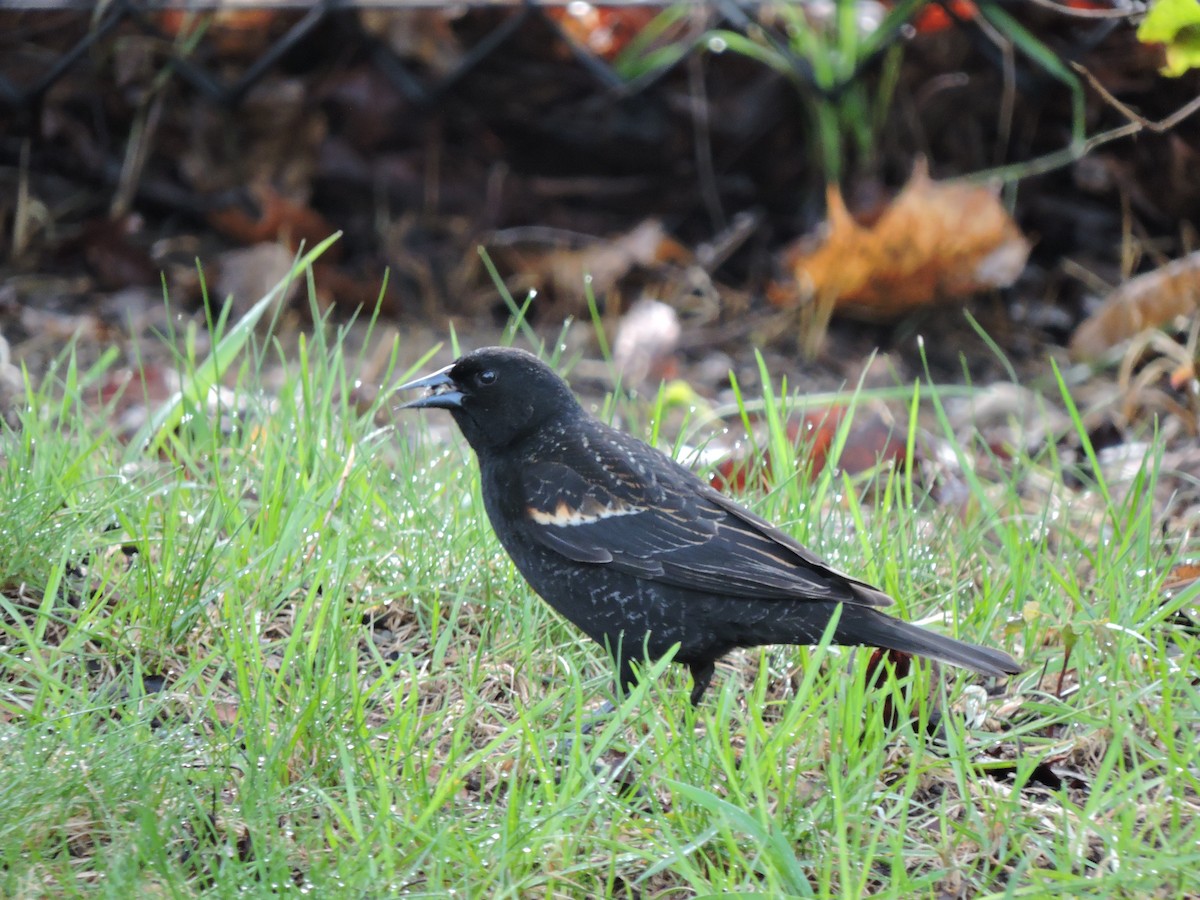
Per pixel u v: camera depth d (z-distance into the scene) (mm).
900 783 6949
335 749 6875
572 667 7863
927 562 9219
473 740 7473
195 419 10039
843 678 7320
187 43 15195
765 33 14820
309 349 13562
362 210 15414
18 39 15469
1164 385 13117
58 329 13477
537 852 6223
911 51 15219
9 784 6328
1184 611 8805
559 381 8516
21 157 15445
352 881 5859
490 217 15367
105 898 5707
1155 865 6031
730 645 7867
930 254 14125
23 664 7230
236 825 6445
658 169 15602
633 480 8055
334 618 7539
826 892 5879
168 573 8195
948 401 13188
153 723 7312
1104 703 7555
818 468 11195
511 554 8352
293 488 8945
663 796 7066
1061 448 12305
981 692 7965
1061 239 15320
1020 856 6496
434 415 12312
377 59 15242
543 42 15391
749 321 14609
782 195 15570
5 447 9258
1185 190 14781
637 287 15164
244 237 15094
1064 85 14805
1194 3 8562
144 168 15359
